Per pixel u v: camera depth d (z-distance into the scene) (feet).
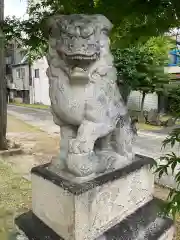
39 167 5.68
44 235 5.08
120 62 14.48
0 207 9.00
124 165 5.73
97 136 5.13
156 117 27.99
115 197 5.28
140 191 6.07
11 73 73.20
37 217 5.63
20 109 50.67
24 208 8.93
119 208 5.44
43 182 5.26
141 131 25.02
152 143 19.65
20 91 73.15
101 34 4.89
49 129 26.63
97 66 4.87
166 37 7.59
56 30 4.78
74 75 4.58
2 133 16.35
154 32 5.89
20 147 17.37
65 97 4.84
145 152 16.57
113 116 5.41
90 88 4.87
